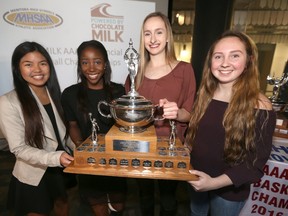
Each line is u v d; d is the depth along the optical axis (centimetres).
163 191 121
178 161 75
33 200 99
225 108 84
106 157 77
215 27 208
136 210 158
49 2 200
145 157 76
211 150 86
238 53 76
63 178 113
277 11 242
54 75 103
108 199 124
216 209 95
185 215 153
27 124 89
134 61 81
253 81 79
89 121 105
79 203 165
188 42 279
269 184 111
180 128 108
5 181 190
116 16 215
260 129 75
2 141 238
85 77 108
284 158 111
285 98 166
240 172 76
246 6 240
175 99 103
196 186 73
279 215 114
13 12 196
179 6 269
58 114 104
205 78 92
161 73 104
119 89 115
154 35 98
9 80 210
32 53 91
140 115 77
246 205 117
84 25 210
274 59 264
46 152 85
